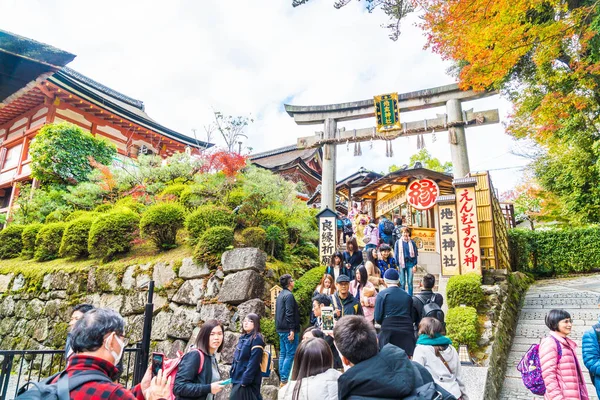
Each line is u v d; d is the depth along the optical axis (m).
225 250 7.10
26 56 3.54
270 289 6.96
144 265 7.75
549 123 10.20
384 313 4.25
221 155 8.99
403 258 7.33
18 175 15.74
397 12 7.77
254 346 3.90
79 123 16.80
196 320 6.57
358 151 13.03
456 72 12.60
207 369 3.12
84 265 8.52
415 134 12.29
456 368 3.02
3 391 2.82
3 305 9.16
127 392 1.56
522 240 13.46
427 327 3.10
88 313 1.76
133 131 18.48
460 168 11.34
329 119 13.42
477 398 4.13
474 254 7.53
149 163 12.25
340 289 5.21
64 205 11.80
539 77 10.24
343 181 19.70
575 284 10.15
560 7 8.57
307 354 2.28
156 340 6.81
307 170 25.12
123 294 7.62
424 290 5.05
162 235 8.08
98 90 23.98
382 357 2.00
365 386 1.87
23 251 10.35
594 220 12.65
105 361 1.67
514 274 9.13
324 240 9.13
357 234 13.68
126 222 8.54
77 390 1.49
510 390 5.09
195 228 7.63
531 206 19.34
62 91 15.09
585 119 10.62
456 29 8.43
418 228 12.26
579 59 8.99
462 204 7.82
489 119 11.38
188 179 11.37
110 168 12.18
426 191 10.83
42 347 7.89
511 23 8.05
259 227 8.05
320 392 2.10
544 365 3.20
